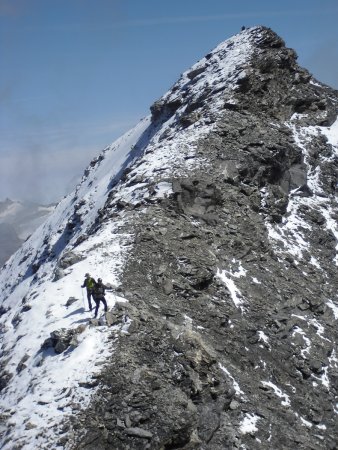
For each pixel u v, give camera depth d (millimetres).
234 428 25984
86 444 21703
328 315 40125
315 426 31172
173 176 45281
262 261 42000
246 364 32719
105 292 30625
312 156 57750
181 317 32312
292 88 65000
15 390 25719
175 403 23609
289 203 51562
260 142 52219
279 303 38469
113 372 24266
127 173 51969
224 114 55406
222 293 36344
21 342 28906
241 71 61531
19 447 21875
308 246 47625
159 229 38688
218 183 45938
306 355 35375
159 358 25891
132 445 22016
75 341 26547
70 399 23406
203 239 40062
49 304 31266
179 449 22906
